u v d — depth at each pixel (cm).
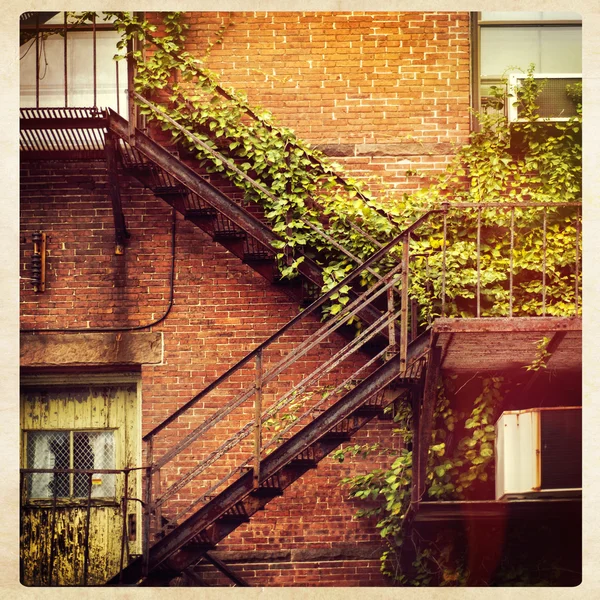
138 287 1003
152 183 961
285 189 974
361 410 853
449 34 1011
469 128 1003
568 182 976
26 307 1003
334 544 966
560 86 1001
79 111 962
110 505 1009
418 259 938
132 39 966
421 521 896
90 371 1016
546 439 810
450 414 886
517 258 956
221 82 1009
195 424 986
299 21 1015
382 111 1006
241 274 1002
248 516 856
